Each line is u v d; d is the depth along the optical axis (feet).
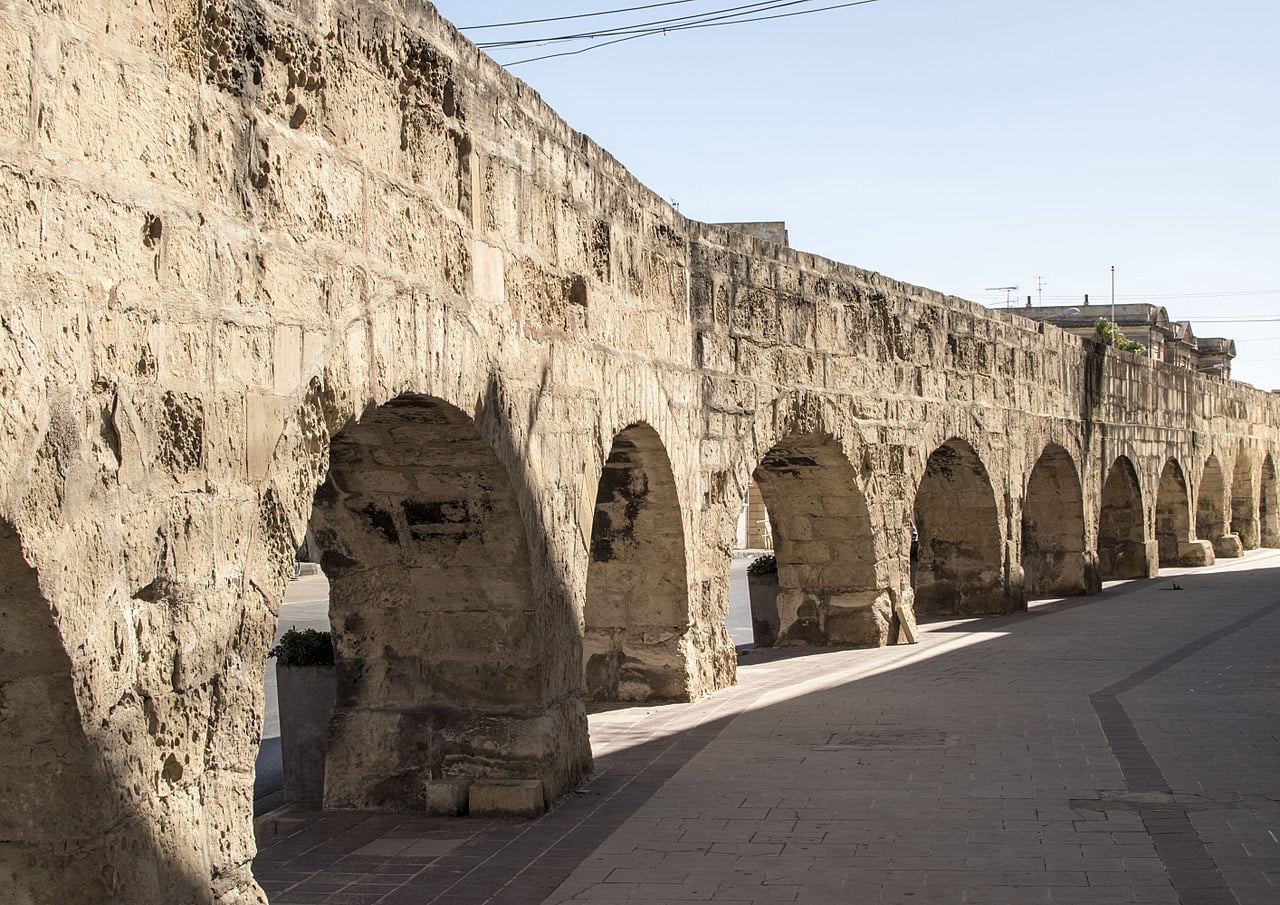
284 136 21.11
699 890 24.44
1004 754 35.47
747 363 48.57
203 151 18.88
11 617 15.52
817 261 54.08
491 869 25.96
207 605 18.75
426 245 26.20
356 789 31.01
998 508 71.10
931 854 26.40
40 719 16.08
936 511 71.87
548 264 32.71
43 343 15.43
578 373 34.45
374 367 23.77
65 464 15.79
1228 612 72.23
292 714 32.09
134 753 17.16
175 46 18.29
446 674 31.14
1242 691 45.24
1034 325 77.36
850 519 57.77
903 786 32.09
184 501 18.24
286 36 21.15
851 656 55.26
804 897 23.95
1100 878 24.58
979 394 69.26
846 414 55.72
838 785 32.32
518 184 30.94
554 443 32.68
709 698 45.21
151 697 17.53
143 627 17.39
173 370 18.01
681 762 35.19
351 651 31.45
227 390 19.27
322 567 31.30
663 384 41.68
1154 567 99.91
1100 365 89.30
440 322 26.61
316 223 22.02
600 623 44.96
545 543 31.78
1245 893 23.53
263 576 20.22
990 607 71.00
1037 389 77.61
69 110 16.06
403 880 25.34
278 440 20.67
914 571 72.69
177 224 18.19
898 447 60.13
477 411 28.22
